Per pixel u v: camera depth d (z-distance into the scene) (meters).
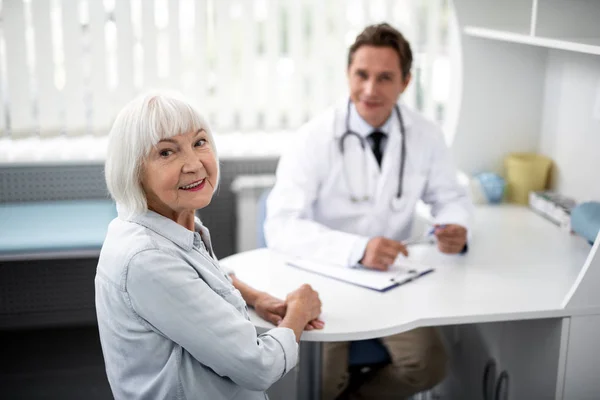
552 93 2.51
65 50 2.87
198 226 1.54
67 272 3.08
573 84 2.36
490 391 2.09
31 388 2.65
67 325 3.13
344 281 1.84
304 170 2.17
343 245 1.94
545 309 1.68
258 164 3.15
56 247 2.45
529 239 2.18
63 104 2.94
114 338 1.37
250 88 3.06
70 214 2.79
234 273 1.80
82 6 2.86
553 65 2.49
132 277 1.30
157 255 1.31
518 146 2.62
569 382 1.75
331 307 1.68
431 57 3.11
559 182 2.48
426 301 1.72
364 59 2.09
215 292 1.39
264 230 2.19
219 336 1.32
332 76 3.11
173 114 1.35
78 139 3.06
